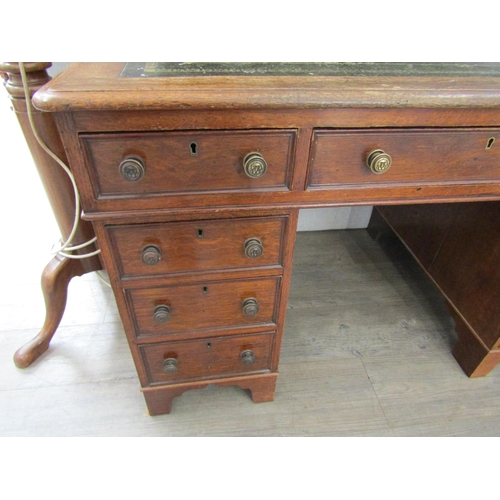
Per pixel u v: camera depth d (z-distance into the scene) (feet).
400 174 1.94
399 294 4.45
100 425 3.07
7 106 3.93
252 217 2.01
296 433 3.07
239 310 2.48
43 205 4.78
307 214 5.32
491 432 3.14
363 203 2.02
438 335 3.96
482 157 1.94
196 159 1.73
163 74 1.77
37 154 2.54
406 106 1.67
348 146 1.80
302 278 4.64
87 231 3.09
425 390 3.43
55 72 3.06
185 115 1.59
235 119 1.63
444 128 1.81
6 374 3.43
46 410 3.17
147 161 1.70
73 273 3.42
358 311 4.20
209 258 2.15
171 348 2.61
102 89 1.52
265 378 3.00
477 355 3.39
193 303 2.37
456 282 3.56
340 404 3.29
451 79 1.85
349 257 5.01
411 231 4.28
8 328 3.86
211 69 1.88
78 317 4.01
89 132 1.59
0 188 4.56
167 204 1.84
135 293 2.24
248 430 3.07
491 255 3.09
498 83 1.81
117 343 3.74
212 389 3.37
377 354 3.73
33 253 4.79
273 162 1.80
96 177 1.72
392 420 3.19
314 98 1.59
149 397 2.92
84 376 3.43
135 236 1.98
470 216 3.31
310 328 3.98
